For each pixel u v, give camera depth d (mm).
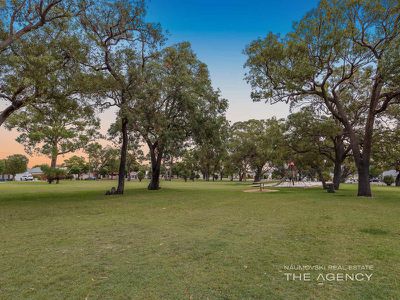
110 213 9414
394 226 7152
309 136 22172
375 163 24859
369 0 13961
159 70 16766
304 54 15344
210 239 5730
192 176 62000
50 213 9375
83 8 13516
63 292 3262
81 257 4559
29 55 11266
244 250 4941
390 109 18328
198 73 22438
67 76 13062
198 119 19812
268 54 15922
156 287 3391
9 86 12047
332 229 6754
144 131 18766
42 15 12133
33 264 4215
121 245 5285
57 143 38094
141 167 73562
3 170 69500
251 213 9414
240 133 47531
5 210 10047
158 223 7539
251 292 3264
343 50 14984
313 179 47500
